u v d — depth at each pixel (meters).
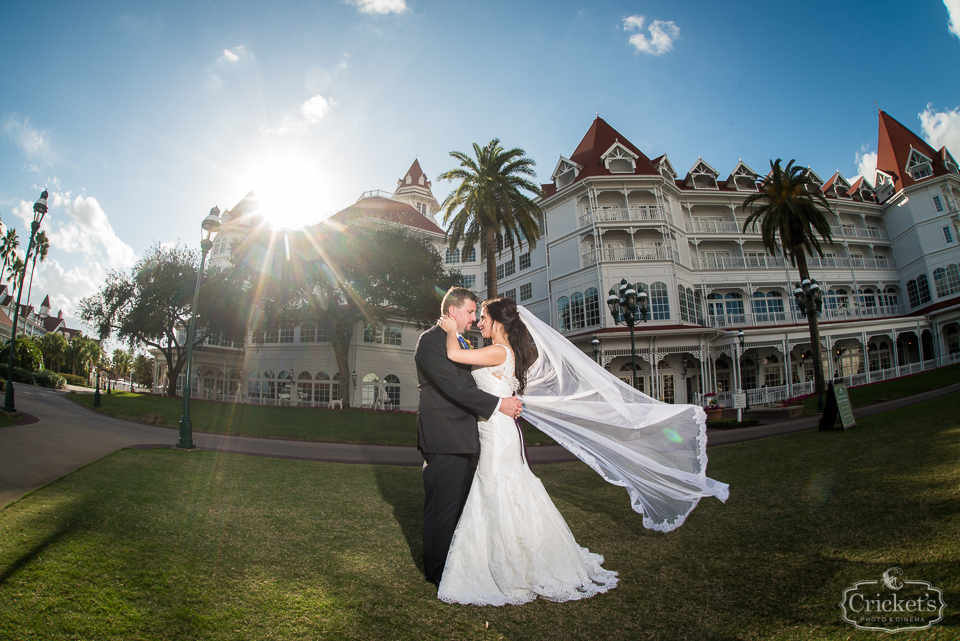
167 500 5.36
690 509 3.66
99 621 2.49
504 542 3.05
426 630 2.55
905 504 4.20
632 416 3.88
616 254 33.03
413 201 54.59
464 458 3.34
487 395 3.23
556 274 36.16
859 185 43.44
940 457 5.80
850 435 9.43
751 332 30.97
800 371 37.19
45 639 2.28
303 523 4.68
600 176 33.38
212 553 3.64
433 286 31.31
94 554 3.44
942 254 37.81
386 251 30.64
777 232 37.81
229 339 33.78
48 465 7.27
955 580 2.63
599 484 6.88
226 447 12.32
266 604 2.80
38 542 3.59
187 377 11.20
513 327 3.66
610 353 30.59
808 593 2.77
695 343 30.08
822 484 5.45
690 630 2.49
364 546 4.00
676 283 32.16
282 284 29.73
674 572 3.29
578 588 3.03
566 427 3.72
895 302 41.41
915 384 24.23
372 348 38.09
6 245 24.88
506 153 24.25
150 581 3.04
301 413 25.44
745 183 40.19
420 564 3.62
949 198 38.09
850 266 39.81
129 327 34.47
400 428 20.45
